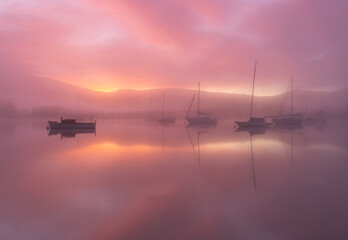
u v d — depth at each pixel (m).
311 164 15.24
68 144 25.09
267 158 17.33
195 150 21.14
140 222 6.98
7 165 14.91
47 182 11.16
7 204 8.41
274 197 9.09
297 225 6.77
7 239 6.09
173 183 11.05
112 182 11.17
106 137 32.53
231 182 11.22
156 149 21.67
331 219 7.16
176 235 6.21
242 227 6.67
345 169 13.80
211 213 7.60
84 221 7.06
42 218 7.27
